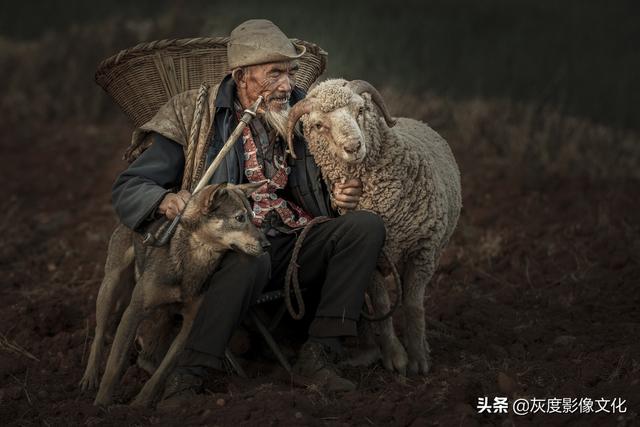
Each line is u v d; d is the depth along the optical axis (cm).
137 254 830
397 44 2250
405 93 1870
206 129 836
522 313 1041
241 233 774
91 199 1535
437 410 727
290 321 938
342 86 809
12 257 1273
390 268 863
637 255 1204
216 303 784
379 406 735
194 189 819
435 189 863
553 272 1188
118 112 1995
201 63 900
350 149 785
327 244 830
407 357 868
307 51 934
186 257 791
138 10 2486
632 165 1652
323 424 709
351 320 815
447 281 1164
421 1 2792
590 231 1318
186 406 755
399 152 844
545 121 1811
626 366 797
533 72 2150
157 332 865
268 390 770
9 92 2034
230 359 849
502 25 2630
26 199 1548
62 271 1207
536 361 845
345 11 2523
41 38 2320
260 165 845
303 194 862
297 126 858
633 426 679
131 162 883
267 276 816
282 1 2520
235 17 2242
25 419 766
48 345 934
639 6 2947
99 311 832
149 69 891
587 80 2134
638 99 2036
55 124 1942
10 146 1805
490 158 1670
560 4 2906
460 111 1841
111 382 775
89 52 2092
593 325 981
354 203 854
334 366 830
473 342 934
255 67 826
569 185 1534
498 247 1261
